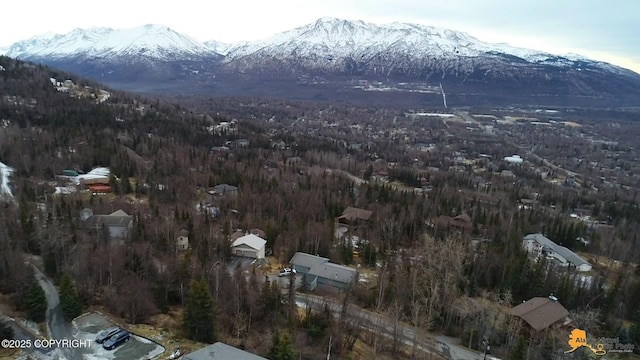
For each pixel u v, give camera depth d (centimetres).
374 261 9500
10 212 8706
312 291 8006
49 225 7900
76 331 5538
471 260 9156
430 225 11706
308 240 9706
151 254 7525
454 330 7312
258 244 9062
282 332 5494
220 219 10931
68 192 11312
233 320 6106
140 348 5306
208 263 7588
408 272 8350
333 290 8025
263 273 8425
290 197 12300
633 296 8362
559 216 12975
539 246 10738
